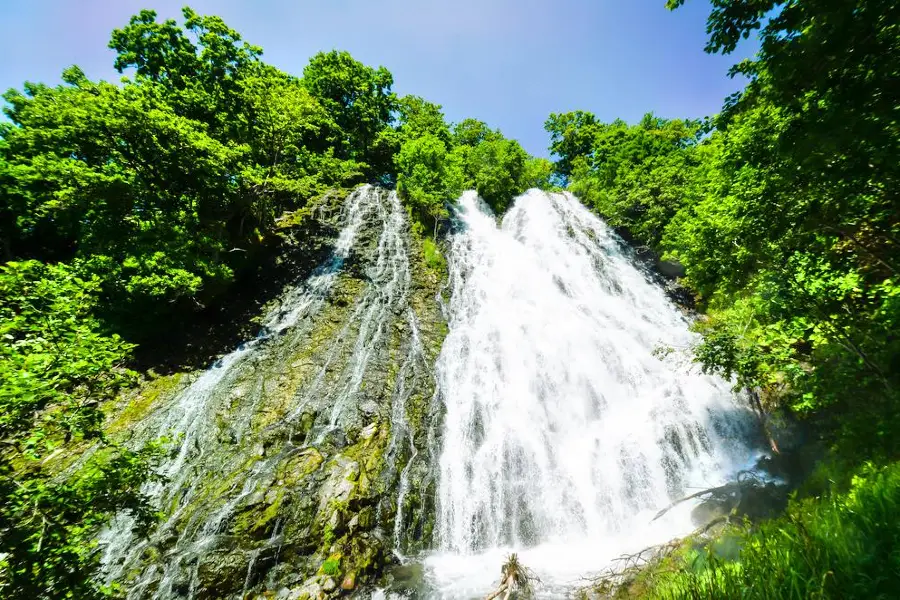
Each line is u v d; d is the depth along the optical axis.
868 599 2.80
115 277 15.61
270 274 21.03
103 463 5.48
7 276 5.20
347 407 13.04
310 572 8.30
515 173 36.34
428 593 7.96
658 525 9.84
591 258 25.45
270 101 22.86
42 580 4.45
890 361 7.03
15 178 16.28
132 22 23.14
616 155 34.22
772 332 8.61
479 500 10.98
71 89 18.09
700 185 22.58
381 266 21.80
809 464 9.03
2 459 4.66
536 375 15.43
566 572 8.23
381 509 9.96
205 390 14.07
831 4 3.83
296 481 10.10
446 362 15.98
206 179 19.22
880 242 6.89
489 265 23.81
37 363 4.67
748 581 3.41
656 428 12.73
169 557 8.49
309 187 25.05
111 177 16.31
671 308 21.78
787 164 5.80
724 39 5.23
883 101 4.00
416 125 40.19
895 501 3.65
